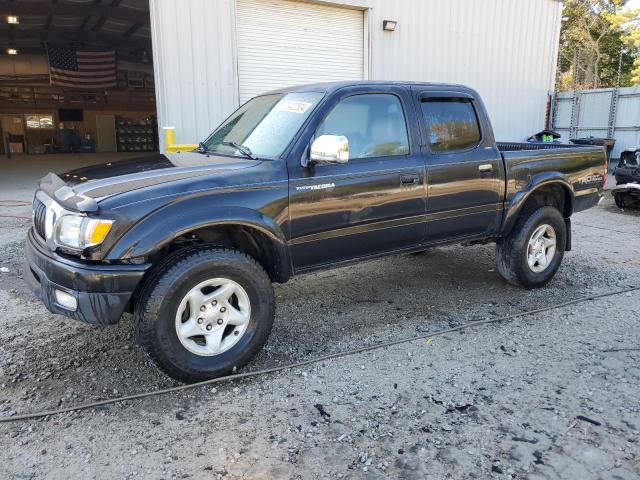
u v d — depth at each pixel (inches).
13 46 965.8
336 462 101.3
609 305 183.8
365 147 153.6
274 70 388.5
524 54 524.4
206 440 107.8
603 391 126.6
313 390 127.4
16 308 176.4
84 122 1082.1
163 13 332.5
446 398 123.9
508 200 184.9
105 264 116.5
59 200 125.6
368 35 419.2
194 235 136.9
